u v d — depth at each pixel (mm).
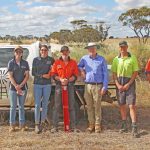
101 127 6391
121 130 6160
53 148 5285
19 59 6156
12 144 5500
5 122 6875
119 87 6016
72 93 6223
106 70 6125
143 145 5445
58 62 6168
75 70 6199
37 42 6723
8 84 6516
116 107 8367
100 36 39250
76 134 6059
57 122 6234
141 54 12883
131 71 6012
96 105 6148
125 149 5238
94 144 5484
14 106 6199
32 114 7551
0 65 6633
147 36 33938
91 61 6156
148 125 6766
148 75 6211
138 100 8836
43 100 6238
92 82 6121
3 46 6730
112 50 15867
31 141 5613
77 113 6695
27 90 6379
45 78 6160
